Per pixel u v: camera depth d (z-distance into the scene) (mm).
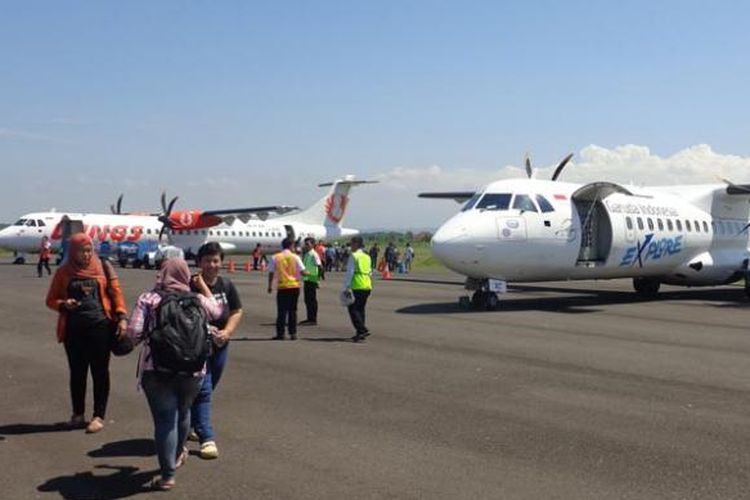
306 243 14820
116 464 5594
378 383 8695
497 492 4938
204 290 5875
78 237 6496
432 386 8523
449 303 19344
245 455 5809
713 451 5910
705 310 17719
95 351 6527
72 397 6656
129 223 45469
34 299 19969
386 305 18750
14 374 9172
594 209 18875
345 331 13602
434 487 5039
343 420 6938
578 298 21328
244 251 50719
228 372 9398
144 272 37125
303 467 5492
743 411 7305
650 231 19672
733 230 22625
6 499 4824
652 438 6297
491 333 13180
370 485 5082
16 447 6035
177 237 46875
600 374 9281
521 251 16719
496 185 17438
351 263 12148
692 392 8211
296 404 7594
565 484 5102
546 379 8945
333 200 56969
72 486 5090
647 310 17656
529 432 6504
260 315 16609
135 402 7680
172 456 4996
